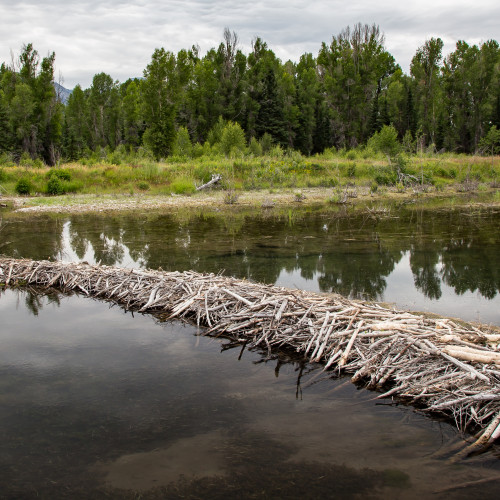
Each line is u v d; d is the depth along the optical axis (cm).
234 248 1156
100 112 6981
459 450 326
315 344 501
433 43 5988
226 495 279
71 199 2381
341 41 7069
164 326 609
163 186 2777
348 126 6194
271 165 3241
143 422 369
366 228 1465
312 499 274
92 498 280
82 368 479
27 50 4812
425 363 418
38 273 847
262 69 6222
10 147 4312
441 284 783
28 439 348
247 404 398
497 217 1677
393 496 276
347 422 366
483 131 5550
